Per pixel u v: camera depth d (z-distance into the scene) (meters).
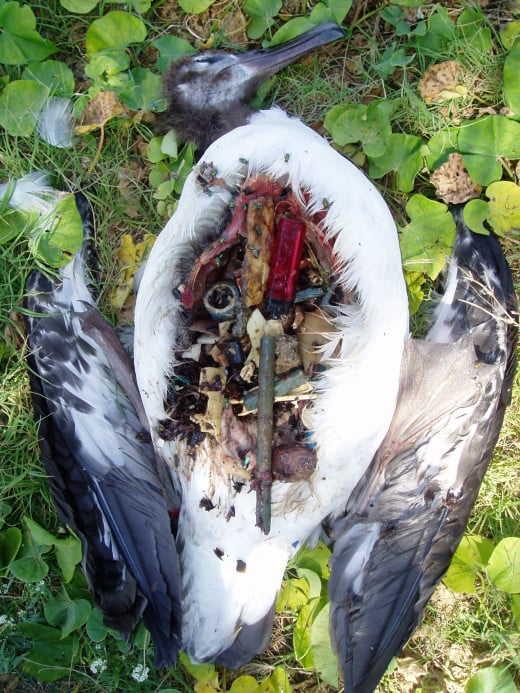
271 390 0.73
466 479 0.80
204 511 0.78
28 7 0.90
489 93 0.90
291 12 0.92
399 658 0.91
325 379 0.73
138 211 0.92
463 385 0.77
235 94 0.85
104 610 0.82
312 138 0.73
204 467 0.77
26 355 0.89
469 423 0.79
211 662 0.82
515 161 0.90
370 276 0.72
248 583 0.79
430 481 0.79
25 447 0.91
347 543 0.81
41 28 0.93
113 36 0.90
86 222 0.90
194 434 0.76
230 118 0.85
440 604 0.91
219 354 0.76
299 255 0.74
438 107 0.90
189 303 0.75
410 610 0.81
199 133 0.86
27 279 0.87
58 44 0.94
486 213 0.85
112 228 0.92
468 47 0.89
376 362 0.72
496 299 0.81
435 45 0.89
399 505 0.79
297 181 0.72
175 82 0.85
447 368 0.76
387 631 0.81
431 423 0.77
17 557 0.91
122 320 0.91
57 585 0.92
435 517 0.80
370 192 0.73
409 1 0.88
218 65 0.85
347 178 0.72
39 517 0.92
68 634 0.91
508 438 0.91
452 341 0.81
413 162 0.88
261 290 0.74
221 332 0.76
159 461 0.80
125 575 0.82
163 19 0.93
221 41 0.92
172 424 0.77
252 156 0.73
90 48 0.90
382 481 0.79
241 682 0.89
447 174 0.88
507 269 0.83
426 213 0.86
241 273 0.76
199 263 0.74
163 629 0.80
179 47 0.90
